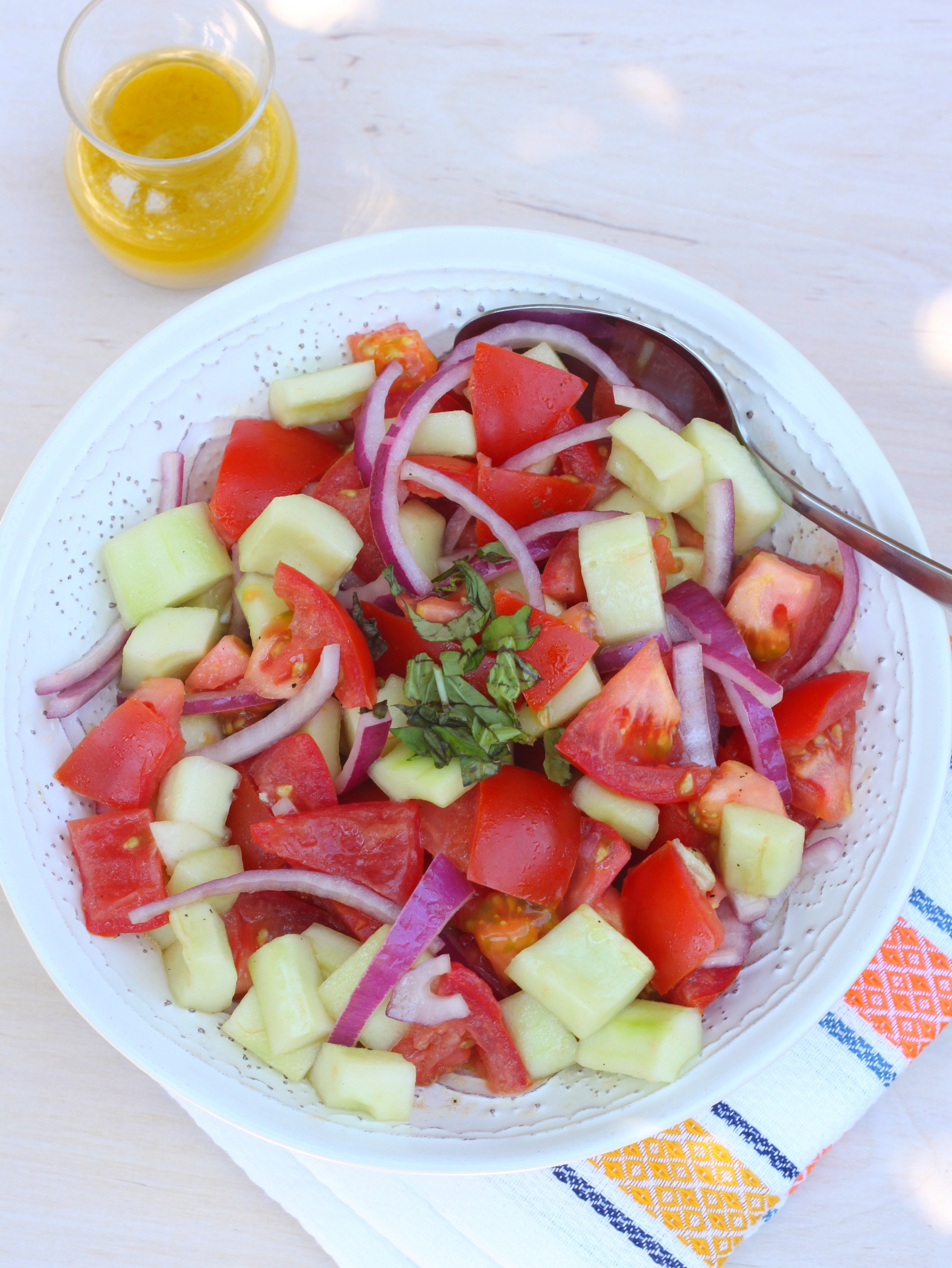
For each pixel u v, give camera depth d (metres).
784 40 0.45
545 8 0.45
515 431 0.37
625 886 0.35
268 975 0.34
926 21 0.45
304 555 0.35
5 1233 0.38
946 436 0.42
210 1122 0.38
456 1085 0.35
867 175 0.44
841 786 0.35
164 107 0.41
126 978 0.33
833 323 0.43
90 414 0.35
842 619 0.36
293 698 0.35
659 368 0.38
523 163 0.44
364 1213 0.38
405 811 0.34
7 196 0.43
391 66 0.45
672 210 0.44
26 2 0.45
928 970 0.38
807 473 0.37
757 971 0.35
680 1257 0.37
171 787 0.35
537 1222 0.37
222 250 0.41
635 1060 0.33
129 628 0.36
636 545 0.35
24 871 0.33
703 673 0.35
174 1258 0.38
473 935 0.35
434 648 0.35
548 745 0.35
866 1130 0.39
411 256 0.37
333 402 0.37
